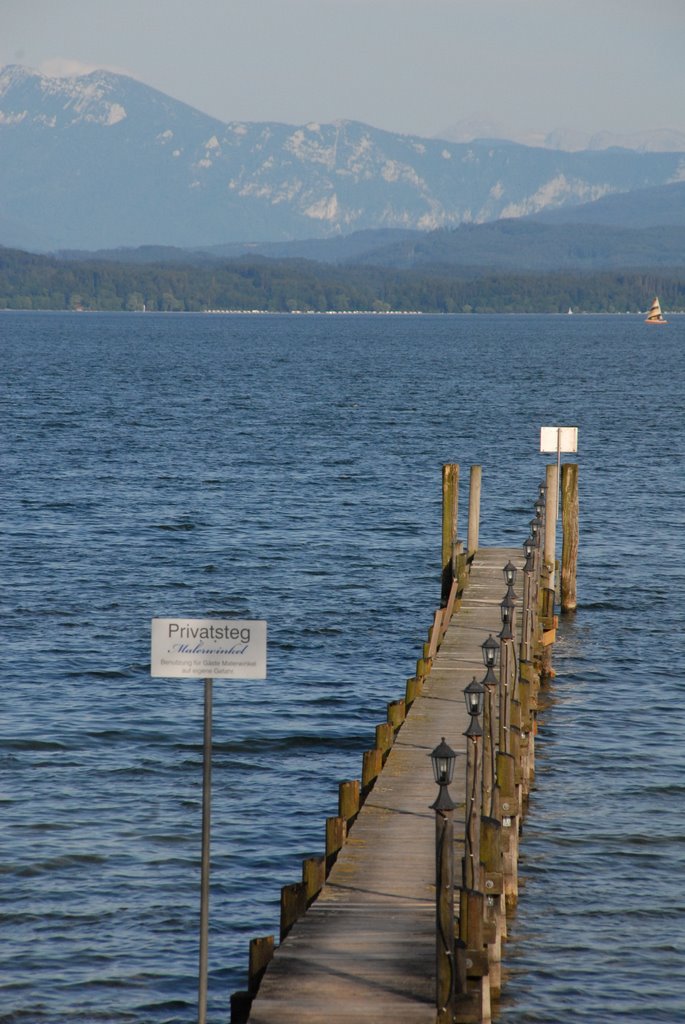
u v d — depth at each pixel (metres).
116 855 65.44
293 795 74.06
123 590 123.56
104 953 56.38
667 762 80.31
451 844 42.12
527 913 60.72
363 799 60.66
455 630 95.44
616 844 68.19
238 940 57.69
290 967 44.19
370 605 120.06
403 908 48.84
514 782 61.25
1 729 83.12
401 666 101.12
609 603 122.19
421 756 66.94
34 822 68.81
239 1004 43.66
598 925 59.78
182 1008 52.50
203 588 125.06
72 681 94.25
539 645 95.94
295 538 149.88
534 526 104.69
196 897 61.41
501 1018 51.69
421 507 172.88
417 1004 41.88
